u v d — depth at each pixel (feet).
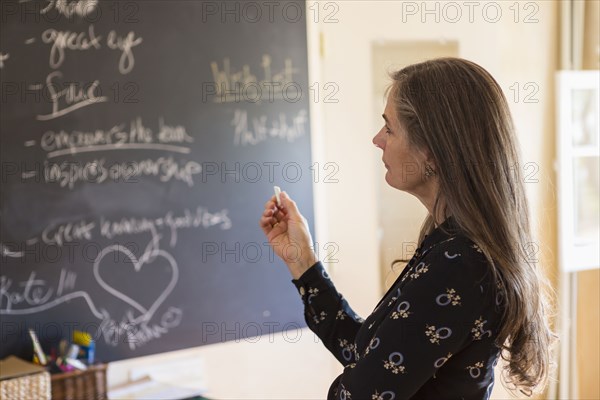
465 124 3.88
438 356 3.76
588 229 9.57
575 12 9.68
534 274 3.92
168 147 8.03
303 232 4.92
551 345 4.33
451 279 3.76
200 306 8.30
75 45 7.56
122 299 7.89
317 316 4.84
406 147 4.08
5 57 7.26
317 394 9.18
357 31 9.95
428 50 10.17
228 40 8.28
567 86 9.19
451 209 3.90
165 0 7.95
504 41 9.74
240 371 8.68
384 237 10.48
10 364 6.92
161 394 7.72
